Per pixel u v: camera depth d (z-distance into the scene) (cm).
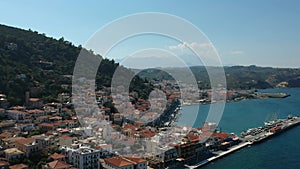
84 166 11431
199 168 13788
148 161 12850
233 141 18250
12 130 15775
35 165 11475
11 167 10631
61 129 16075
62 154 12219
